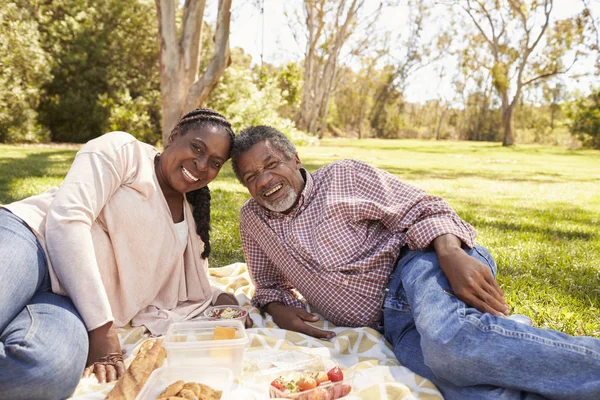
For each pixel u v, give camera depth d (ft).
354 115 197.67
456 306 6.54
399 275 7.89
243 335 6.86
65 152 46.29
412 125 217.97
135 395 6.01
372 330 8.11
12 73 56.24
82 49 61.82
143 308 8.55
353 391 6.50
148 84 65.36
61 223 6.95
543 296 10.86
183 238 8.96
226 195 24.00
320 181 8.79
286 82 115.44
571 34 109.40
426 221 7.80
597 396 5.49
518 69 121.29
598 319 9.64
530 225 20.11
